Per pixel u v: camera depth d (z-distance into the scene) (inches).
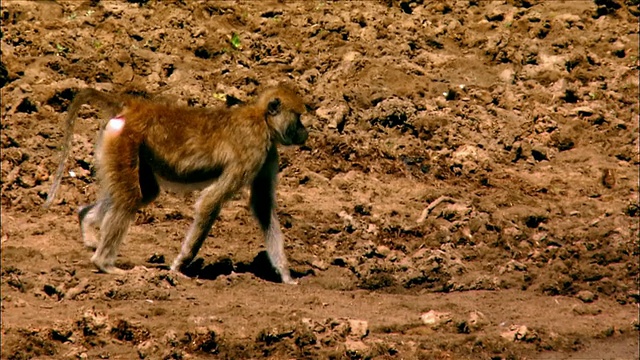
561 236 1663.4
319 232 1571.1
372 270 1467.8
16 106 1716.3
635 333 1450.5
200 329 1232.2
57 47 1898.4
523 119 2004.2
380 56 2086.6
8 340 1178.6
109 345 1207.6
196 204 1375.5
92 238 1407.5
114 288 1305.4
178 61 1941.4
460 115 1977.1
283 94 1407.5
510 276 1547.7
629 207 1761.8
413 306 1411.2
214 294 1350.9
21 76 1818.4
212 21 2089.1
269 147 1407.5
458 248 1598.2
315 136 1813.5
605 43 2330.2
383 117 1905.8
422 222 1637.6
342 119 1868.8
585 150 1975.9
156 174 1384.1
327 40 2114.9
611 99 2145.7
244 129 1385.3
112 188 1339.8
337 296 1412.4
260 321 1275.8
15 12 2001.7
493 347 1342.3
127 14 2054.6
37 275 1331.2
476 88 2062.0
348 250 1541.6
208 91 1863.9
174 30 2021.4
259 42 2041.1
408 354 1289.4
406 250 1571.1
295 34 2121.1
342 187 1726.1
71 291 1293.1
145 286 1316.4
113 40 1959.9
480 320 1391.5
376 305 1403.8
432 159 1850.4
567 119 2043.6
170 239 1501.0
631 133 2026.3
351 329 1293.1
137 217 1544.0
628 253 1647.4
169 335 1214.3
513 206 1739.7
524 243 1632.6
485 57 2183.8
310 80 1987.0
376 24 2188.7
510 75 2114.9
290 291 1392.7
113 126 1347.2
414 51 2150.6
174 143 1368.1
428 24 2256.4
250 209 1446.9
